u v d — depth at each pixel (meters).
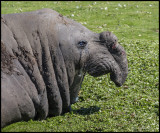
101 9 49.44
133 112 16.83
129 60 24.53
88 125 15.02
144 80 21.42
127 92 19.55
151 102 18.02
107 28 38.59
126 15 46.25
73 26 16.20
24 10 46.50
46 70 15.34
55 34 15.50
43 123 15.03
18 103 14.28
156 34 36.78
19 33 15.16
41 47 15.30
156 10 50.16
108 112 16.73
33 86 15.02
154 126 15.23
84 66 16.33
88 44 16.14
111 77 16.88
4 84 13.94
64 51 15.55
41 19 15.55
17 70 14.68
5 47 14.61
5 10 46.00
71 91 17.03
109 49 16.50
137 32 37.22
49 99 15.69
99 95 19.11
